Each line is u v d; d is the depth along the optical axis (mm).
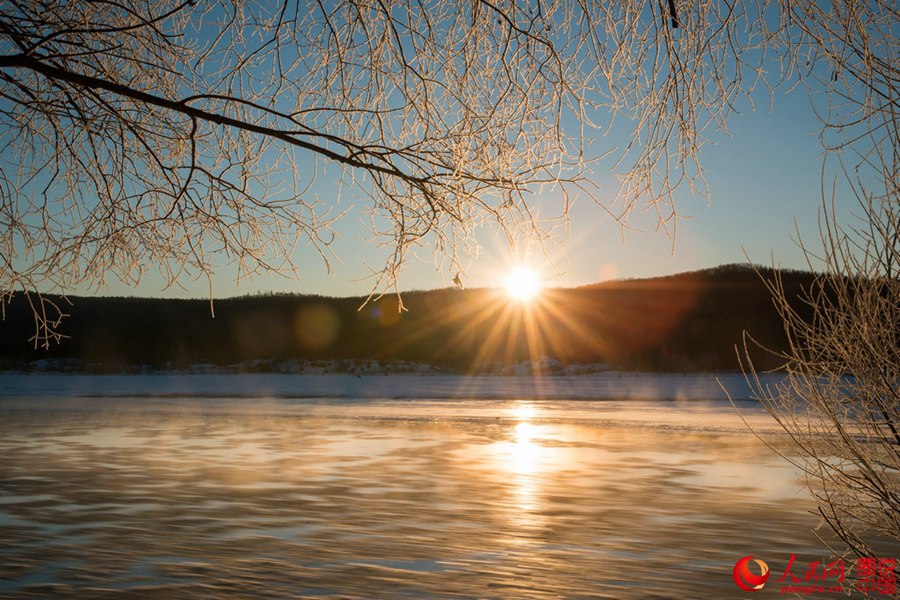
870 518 3299
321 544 6711
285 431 15758
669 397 25844
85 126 3043
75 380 38031
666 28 2605
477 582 5668
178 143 3084
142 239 2975
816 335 3252
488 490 9266
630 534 7105
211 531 7168
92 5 2963
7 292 2867
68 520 7582
